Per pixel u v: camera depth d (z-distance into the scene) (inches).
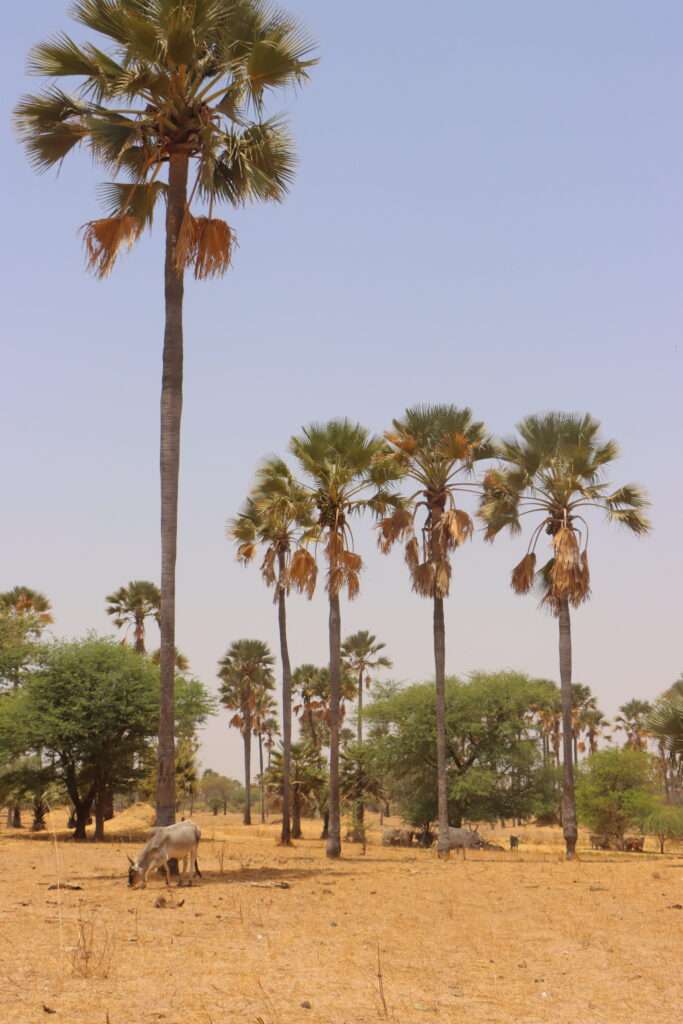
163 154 919.0
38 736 1811.0
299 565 1369.3
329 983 408.5
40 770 1895.9
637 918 666.2
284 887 804.0
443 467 1355.8
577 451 1373.0
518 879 985.5
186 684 2000.5
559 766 2369.6
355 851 1653.5
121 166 954.1
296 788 2637.8
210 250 911.7
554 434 1406.3
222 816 4825.3
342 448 1365.7
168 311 900.0
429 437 1366.9
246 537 1812.3
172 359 895.7
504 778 2250.2
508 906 735.7
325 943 520.7
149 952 470.6
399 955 491.2
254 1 864.9
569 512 1395.2
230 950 485.1
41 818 2156.7
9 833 2026.3
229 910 644.1
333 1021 336.2
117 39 845.8
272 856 1348.4
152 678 1956.2
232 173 931.3
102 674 1903.3
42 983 385.7
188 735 2057.1
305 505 1376.7
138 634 2938.0
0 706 1985.7
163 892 737.0
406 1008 362.3
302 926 585.3
